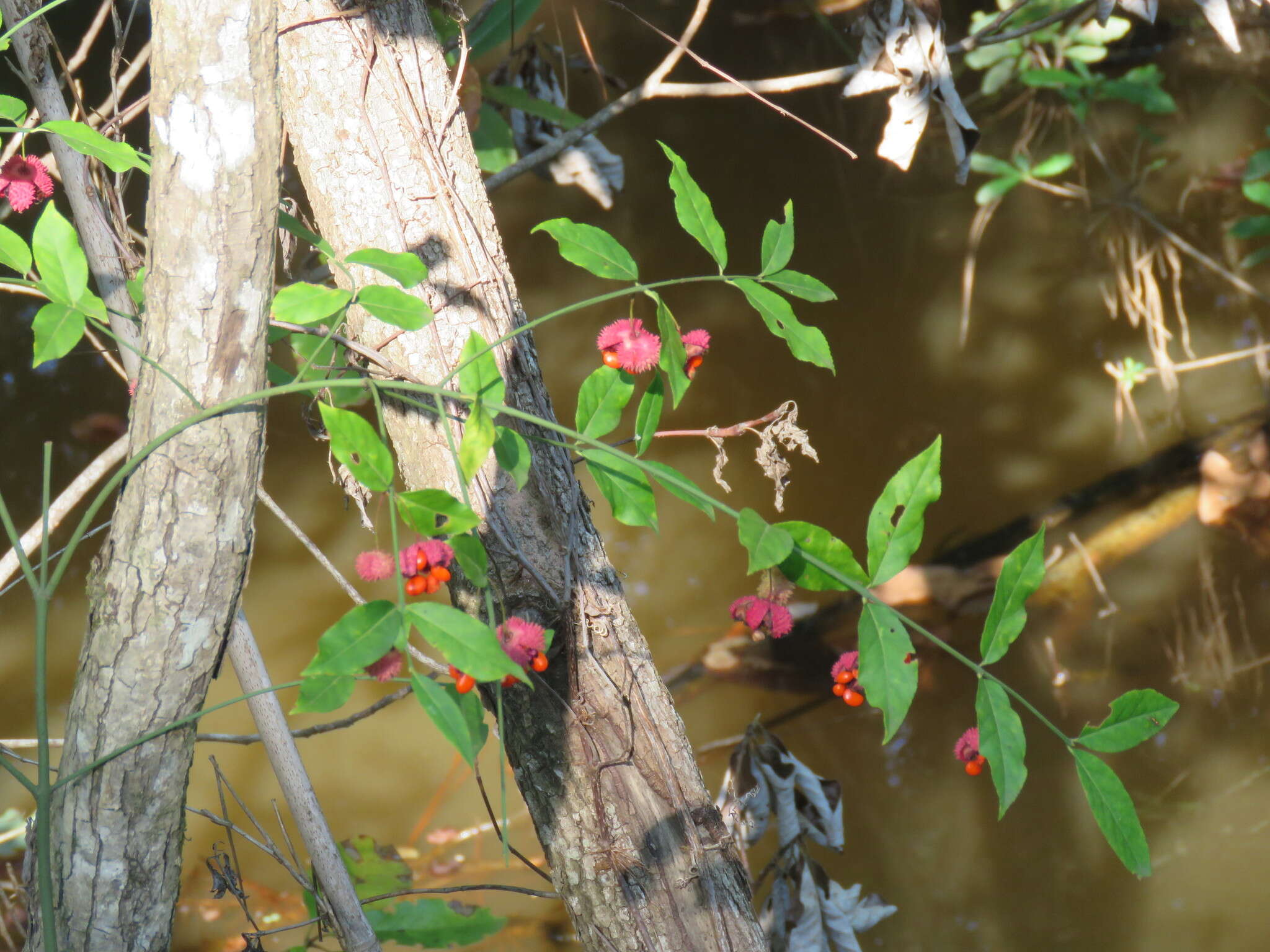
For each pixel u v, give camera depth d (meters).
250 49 1.30
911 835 2.28
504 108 2.11
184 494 1.33
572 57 2.11
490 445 1.33
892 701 1.34
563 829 1.46
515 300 1.48
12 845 1.99
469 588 1.46
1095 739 1.35
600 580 1.47
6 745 1.51
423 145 1.46
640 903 1.45
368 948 1.49
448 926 1.78
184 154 1.30
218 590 1.34
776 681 2.64
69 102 2.98
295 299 1.36
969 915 2.10
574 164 2.07
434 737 2.51
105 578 1.34
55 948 1.31
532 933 2.04
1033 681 2.59
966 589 2.82
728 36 5.01
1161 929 2.05
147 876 1.36
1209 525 2.98
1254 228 3.06
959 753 1.42
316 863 1.48
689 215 1.40
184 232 1.31
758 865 2.19
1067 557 2.92
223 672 2.65
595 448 1.40
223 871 1.50
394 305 1.36
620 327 1.41
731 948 1.45
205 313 1.32
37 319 1.34
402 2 1.47
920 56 1.66
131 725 1.34
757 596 1.44
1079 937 2.04
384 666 1.30
